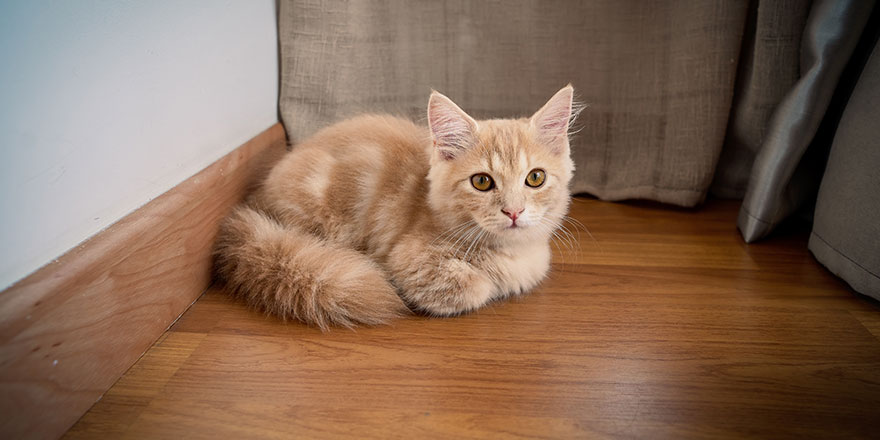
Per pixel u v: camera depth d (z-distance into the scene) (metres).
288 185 1.54
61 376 0.98
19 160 0.91
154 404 1.06
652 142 1.94
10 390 0.88
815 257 1.61
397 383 1.11
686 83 1.82
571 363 1.18
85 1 1.02
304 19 1.88
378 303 1.32
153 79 1.24
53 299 0.95
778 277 1.54
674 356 1.21
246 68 1.70
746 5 1.71
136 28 1.16
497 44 1.94
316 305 1.31
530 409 1.04
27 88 0.91
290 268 1.34
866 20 1.53
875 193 1.35
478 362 1.18
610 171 2.03
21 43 0.89
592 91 1.97
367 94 1.98
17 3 0.88
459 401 1.06
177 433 0.99
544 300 1.44
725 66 1.75
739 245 1.72
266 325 1.32
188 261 1.36
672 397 1.08
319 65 1.91
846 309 1.38
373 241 1.50
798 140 1.60
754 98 1.79
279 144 1.91
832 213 1.50
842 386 1.11
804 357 1.20
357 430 0.99
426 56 1.96
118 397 1.07
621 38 1.90
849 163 1.44
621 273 1.56
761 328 1.31
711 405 1.06
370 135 1.61
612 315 1.36
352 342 1.25
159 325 1.26
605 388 1.10
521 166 1.33
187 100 1.38
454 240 1.40
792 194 1.73
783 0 1.67
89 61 1.04
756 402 1.07
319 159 1.56
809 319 1.34
